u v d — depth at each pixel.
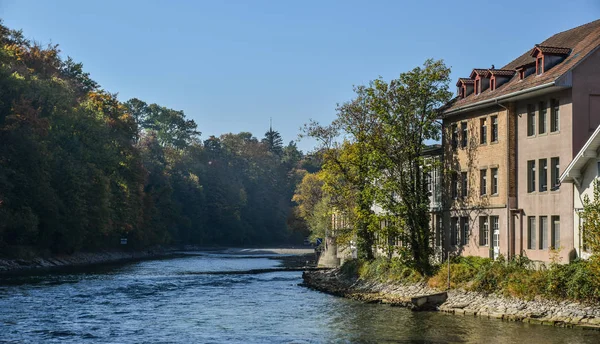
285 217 197.12
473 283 41.91
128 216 108.31
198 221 168.88
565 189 40.28
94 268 79.12
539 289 36.91
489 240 47.41
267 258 118.69
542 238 42.88
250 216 191.25
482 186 48.94
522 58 51.75
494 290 40.19
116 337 32.16
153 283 60.34
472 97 50.84
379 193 50.91
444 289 44.22
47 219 81.75
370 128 53.53
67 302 44.19
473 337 31.48
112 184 102.00
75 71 121.75
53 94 84.75
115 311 40.91
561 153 41.16
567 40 46.94
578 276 34.94
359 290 53.03
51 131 85.19
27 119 75.44
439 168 54.44
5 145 74.44
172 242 155.75
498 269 41.22
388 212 52.53
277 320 37.81
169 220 146.88
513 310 37.06
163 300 47.06
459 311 39.41
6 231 77.62
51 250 86.62
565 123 40.91
